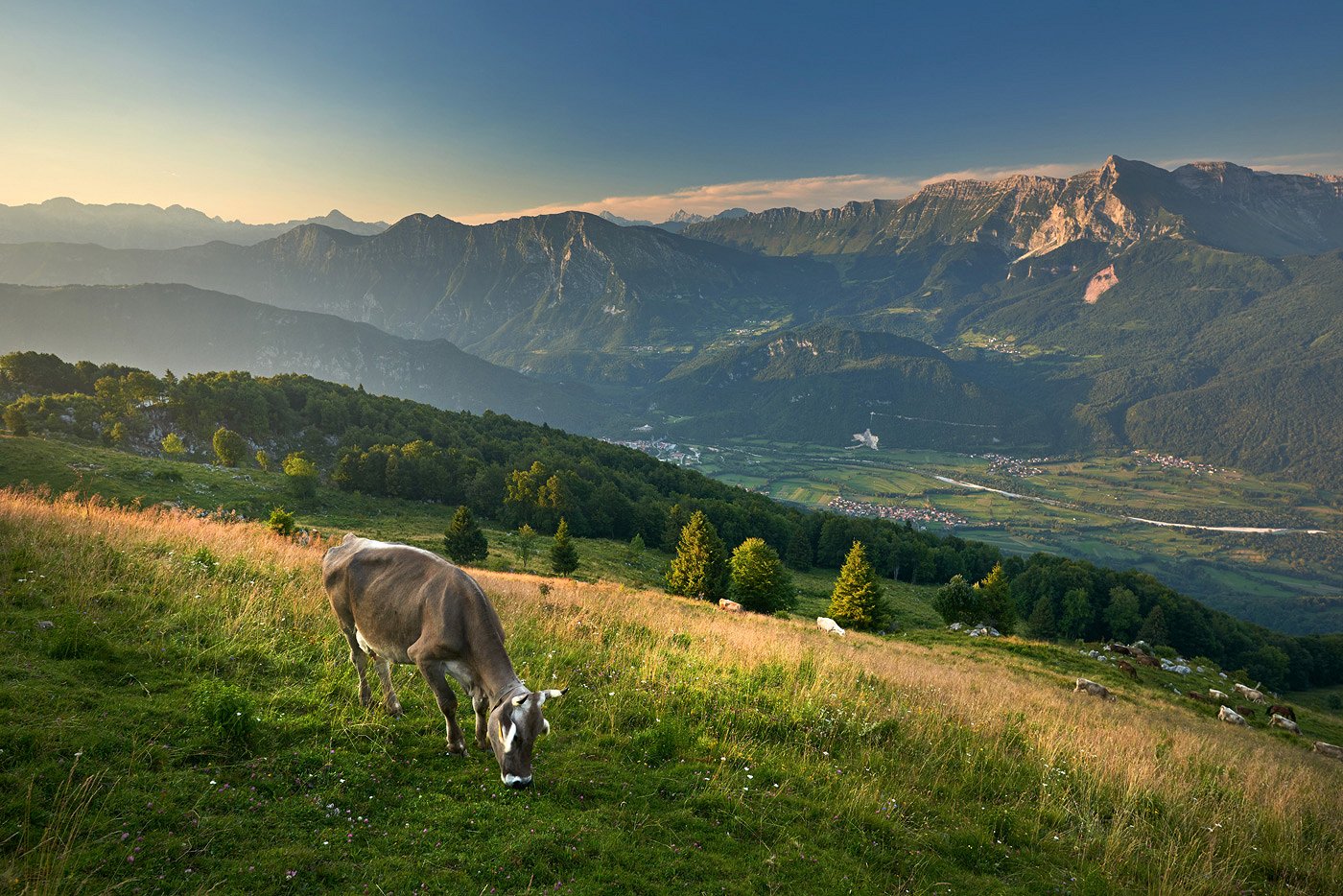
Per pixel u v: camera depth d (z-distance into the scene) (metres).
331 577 8.21
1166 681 38.03
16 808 5.36
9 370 140.38
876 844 7.72
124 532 13.41
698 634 16.80
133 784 6.04
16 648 7.74
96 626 8.74
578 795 7.59
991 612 59.09
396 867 5.87
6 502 14.19
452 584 7.38
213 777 6.45
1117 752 12.27
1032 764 11.04
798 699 11.90
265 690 8.50
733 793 8.13
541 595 20.00
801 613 71.56
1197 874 8.11
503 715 6.43
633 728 9.80
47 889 4.57
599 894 6.02
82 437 119.88
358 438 149.75
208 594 10.94
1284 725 30.44
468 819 6.67
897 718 11.88
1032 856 8.18
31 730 6.22
